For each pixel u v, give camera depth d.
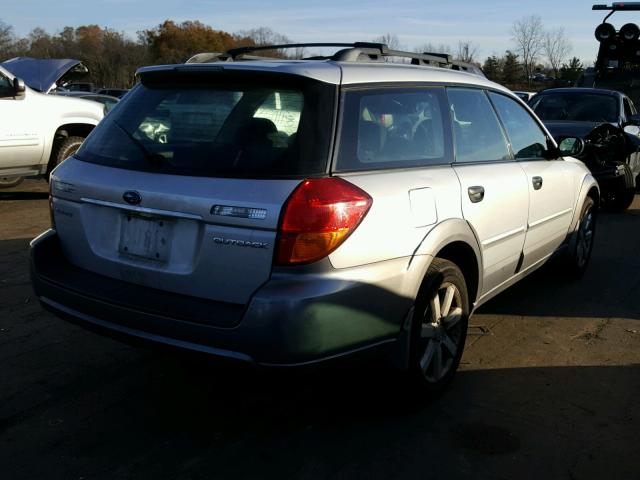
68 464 3.12
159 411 3.62
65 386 3.88
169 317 3.01
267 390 3.87
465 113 4.14
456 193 3.69
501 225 4.18
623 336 4.75
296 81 3.20
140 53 55.72
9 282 5.68
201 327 2.93
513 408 3.68
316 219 2.87
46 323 4.79
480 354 4.39
